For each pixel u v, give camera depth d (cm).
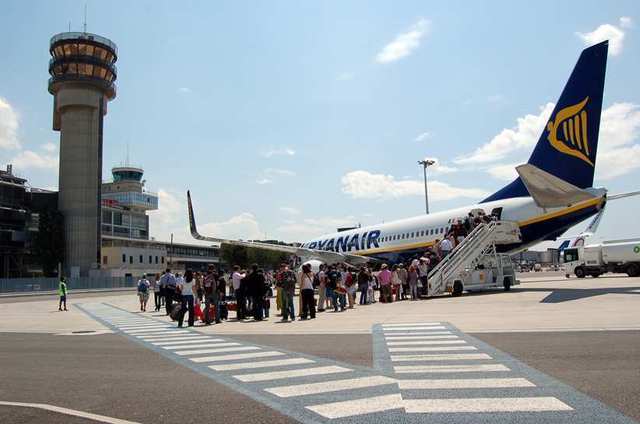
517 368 887
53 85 9281
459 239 2997
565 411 626
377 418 629
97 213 9462
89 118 9438
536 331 1335
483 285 2859
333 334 1499
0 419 661
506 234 2886
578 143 2533
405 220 3644
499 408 652
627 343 1090
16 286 7494
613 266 5288
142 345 1393
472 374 857
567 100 2578
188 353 1218
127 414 673
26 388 854
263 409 684
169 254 13788
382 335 1408
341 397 738
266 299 2244
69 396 787
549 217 2761
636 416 599
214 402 727
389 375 877
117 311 3069
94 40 9325
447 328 1481
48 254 8962
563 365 893
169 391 805
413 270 2759
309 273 2086
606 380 774
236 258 11488
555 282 4006
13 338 1650
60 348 1359
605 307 1844
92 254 9350
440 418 620
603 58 2442
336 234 4303
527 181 2166
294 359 1075
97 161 9512
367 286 2748
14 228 9156
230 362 1068
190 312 1967
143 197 13550
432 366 939
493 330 1395
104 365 1064
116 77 9900
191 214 3775
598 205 2553
